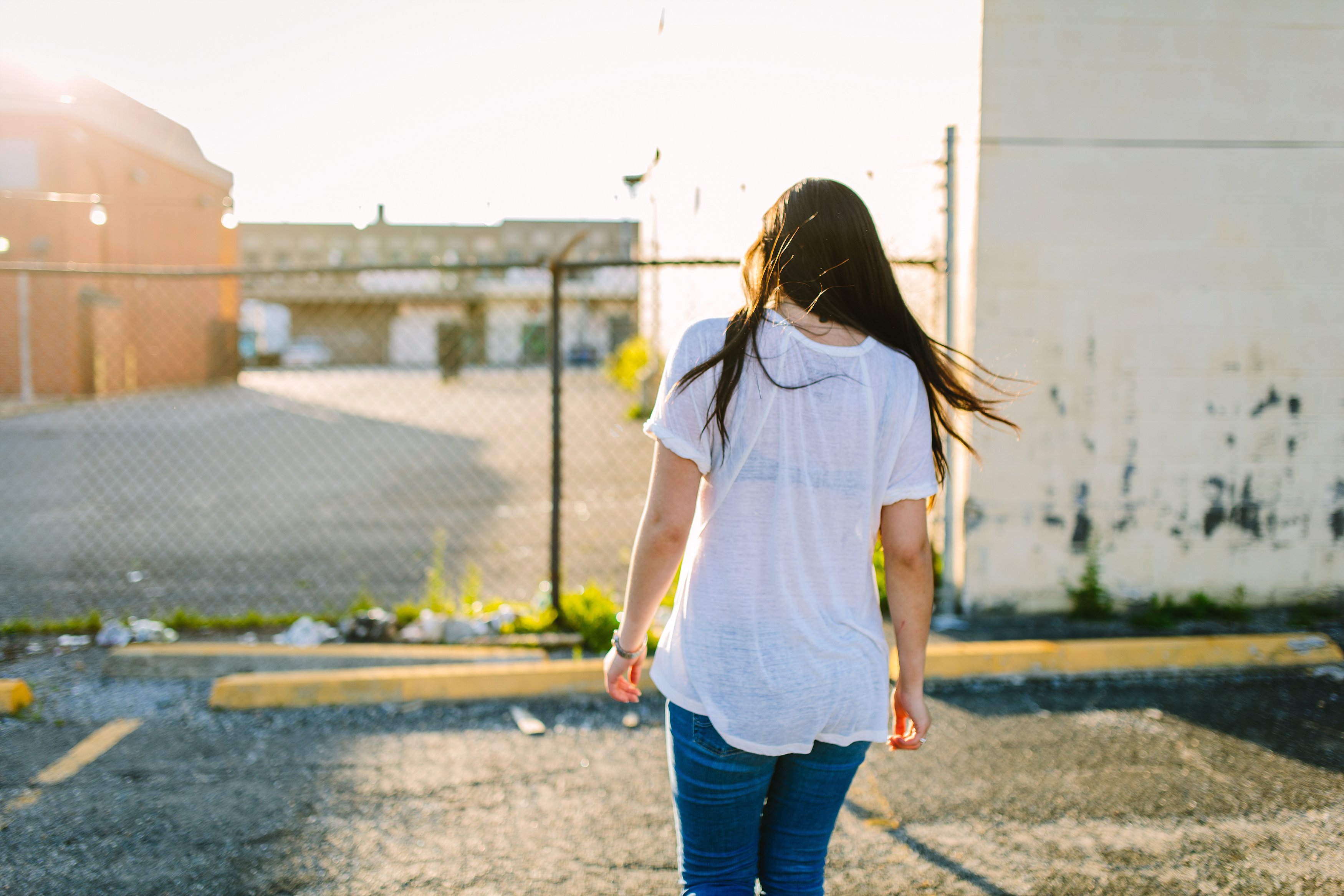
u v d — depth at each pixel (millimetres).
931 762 3359
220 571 6117
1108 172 4832
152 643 4508
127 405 20453
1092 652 4305
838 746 1443
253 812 2949
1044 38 4730
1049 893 2547
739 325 1426
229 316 31141
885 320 1502
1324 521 5098
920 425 1474
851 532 1421
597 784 3189
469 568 6207
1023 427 4910
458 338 37906
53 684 3986
